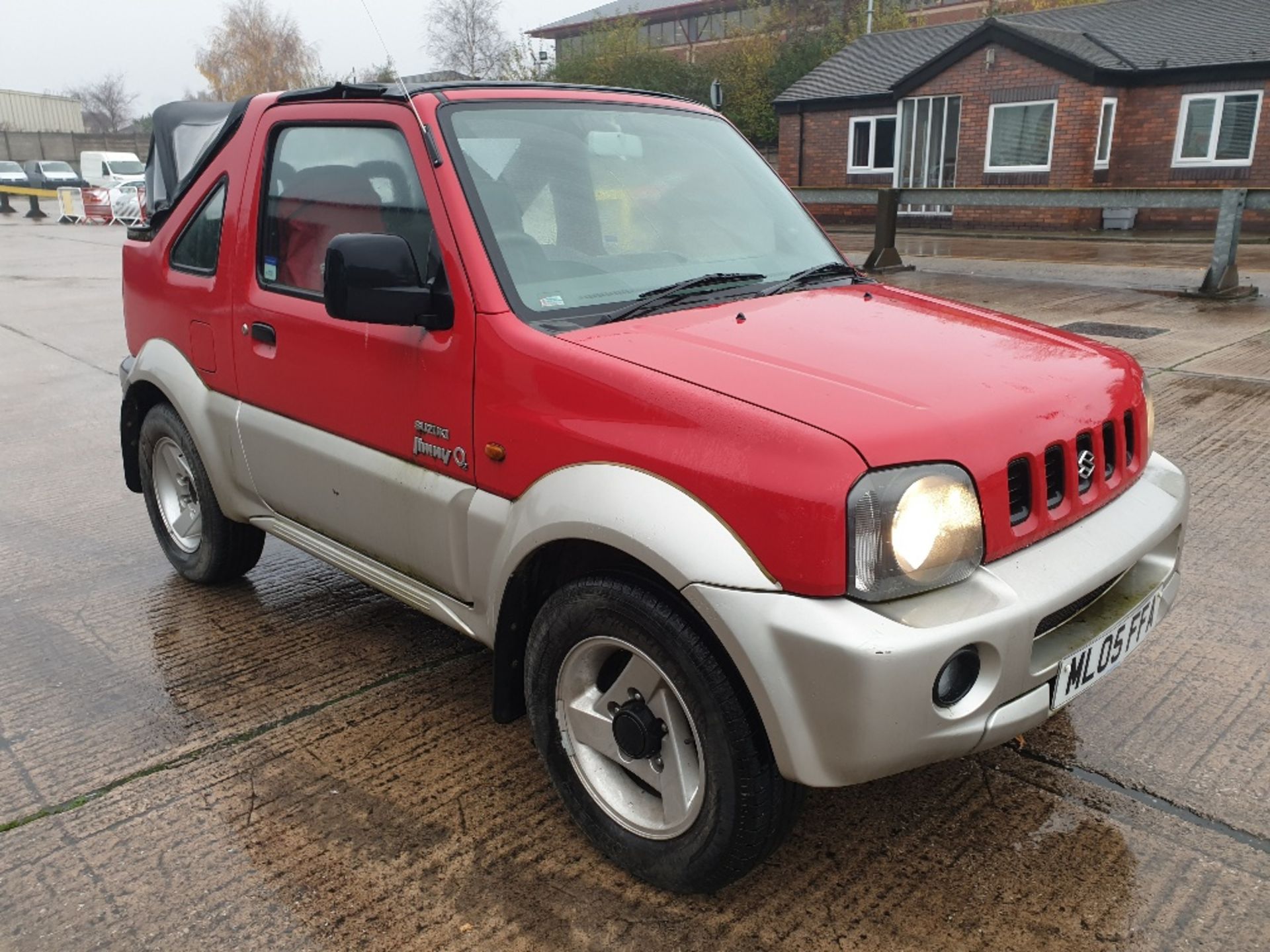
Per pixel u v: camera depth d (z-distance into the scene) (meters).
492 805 2.76
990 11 27.31
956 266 12.91
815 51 27.05
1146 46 18.41
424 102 2.83
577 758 2.52
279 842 2.62
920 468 2.02
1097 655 2.34
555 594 2.45
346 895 2.43
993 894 2.39
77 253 18.59
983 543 2.12
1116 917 2.31
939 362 2.42
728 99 27.61
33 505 5.29
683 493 2.14
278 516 3.53
